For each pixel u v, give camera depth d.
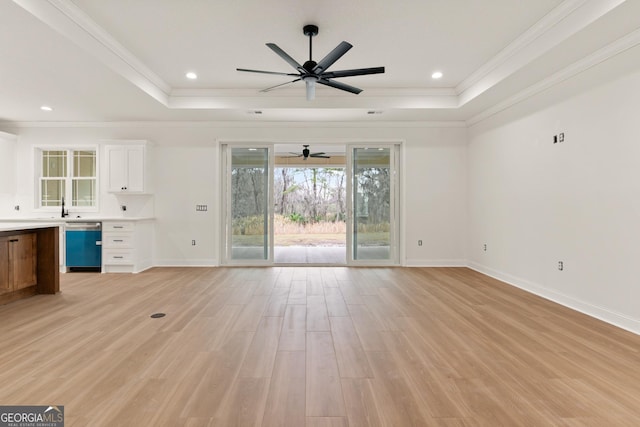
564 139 3.77
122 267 5.55
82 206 6.13
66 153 6.14
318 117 5.76
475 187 5.82
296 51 3.89
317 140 6.14
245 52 3.91
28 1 2.62
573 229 3.65
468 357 2.46
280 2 2.94
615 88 3.14
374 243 6.25
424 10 3.08
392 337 2.83
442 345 2.67
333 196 12.65
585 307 3.48
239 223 6.21
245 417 1.74
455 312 3.50
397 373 2.22
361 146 6.22
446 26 3.36
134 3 2.95
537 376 2.18
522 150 4.52
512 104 4.70
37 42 3.10
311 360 2.40
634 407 1.84
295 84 4.98
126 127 6.05
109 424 1.68
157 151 6.05
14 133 6.02
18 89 4.36
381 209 6.27
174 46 3.77
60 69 3.71
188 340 2.75
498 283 4.83
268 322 3.19
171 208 6.07
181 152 6.07
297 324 3.13
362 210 6.25
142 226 5.73
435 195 6.16
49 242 4.17
